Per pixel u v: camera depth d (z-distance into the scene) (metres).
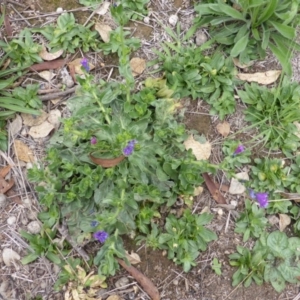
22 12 0.74
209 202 0.69
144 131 0.64
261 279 0.67
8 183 0.68
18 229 0.67
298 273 0.67
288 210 0.69
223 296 0.67
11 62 0.72
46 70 0.72
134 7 0.73
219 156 0.71
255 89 0.71
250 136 0.71
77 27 0.72
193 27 0.73
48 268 0.66
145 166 0.64
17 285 0.66
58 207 0.66
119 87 0.66
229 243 0.68
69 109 0.68
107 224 0.61
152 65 0.72
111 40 0.70
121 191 0.62
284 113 0.70
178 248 0.66
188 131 0.70
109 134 0.60
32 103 0.69
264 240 0.68
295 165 0.70
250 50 0.72
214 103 0.71
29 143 0.70
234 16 0.69
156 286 0.67
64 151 0.65
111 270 0.63
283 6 0.70
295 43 0.70
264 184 0.69
